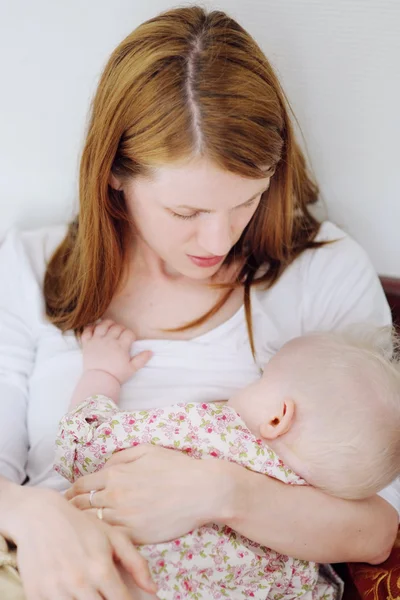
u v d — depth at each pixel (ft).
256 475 3.30
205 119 3.09
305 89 4.30
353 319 4.13
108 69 3.48
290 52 4.19
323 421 3.34
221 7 4.08
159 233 3.55
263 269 4.20
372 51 4.17
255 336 4.03
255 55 3.33
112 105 3.38
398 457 3.36
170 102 3.15
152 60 3.23
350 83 4.27
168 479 3.18
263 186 3.36
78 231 4.03
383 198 4.63
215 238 3.38
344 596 3.83
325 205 4.64
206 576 3.25
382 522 3.46
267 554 3.37
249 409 3.56
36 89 4.34
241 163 3.14
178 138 3.13
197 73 3.14
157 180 3.30
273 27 4.13
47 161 4.57
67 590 2.96
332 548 3.34
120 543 3.07
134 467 3.26
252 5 4.07
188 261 3.66
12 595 3.07
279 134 3.29
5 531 3.15
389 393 3.36
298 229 4.29
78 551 3.01
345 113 4.37
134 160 3.36
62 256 4.27
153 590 3.00
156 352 3.96
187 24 3.29
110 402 3.58
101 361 3.83
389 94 4.29
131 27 4.16
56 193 4.66
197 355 3.95
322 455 3.34
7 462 3.81
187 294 4.09
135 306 4.12
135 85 3.27
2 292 4.17
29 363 4.11
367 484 3.37
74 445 3.44
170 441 3.37
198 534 3.22
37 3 4.09
